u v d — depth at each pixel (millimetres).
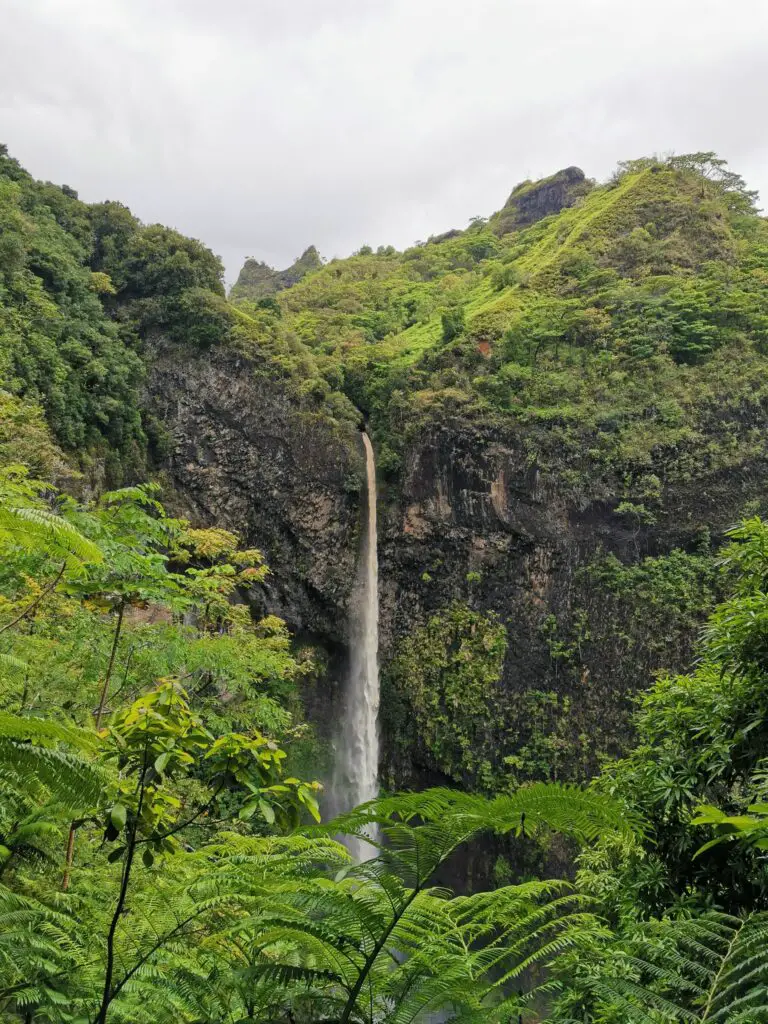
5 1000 3740
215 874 4145
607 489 42844
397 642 44344
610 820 2893
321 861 3969
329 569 45094
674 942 3688
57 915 4176
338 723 44500
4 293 36531
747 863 5805
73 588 6996
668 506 42062
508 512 43656
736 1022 2684
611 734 38812
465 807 2920
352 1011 3195
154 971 3812
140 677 10719
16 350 34594
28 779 3719
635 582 40875
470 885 35719
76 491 36500
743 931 3320
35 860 5621
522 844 35375
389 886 3039
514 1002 3303
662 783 6602
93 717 9016
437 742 41719
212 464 44250
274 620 18781
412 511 45031
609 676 39844
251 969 3168
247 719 12711
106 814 3615
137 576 8312
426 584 44500
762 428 43062
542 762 39344
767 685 6508
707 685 7379
